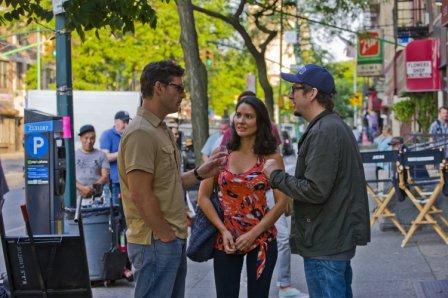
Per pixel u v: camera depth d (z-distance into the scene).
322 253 5.41
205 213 6.43
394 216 12.82
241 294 9.02
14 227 16.81
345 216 5.38
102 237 9.70
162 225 5.43
